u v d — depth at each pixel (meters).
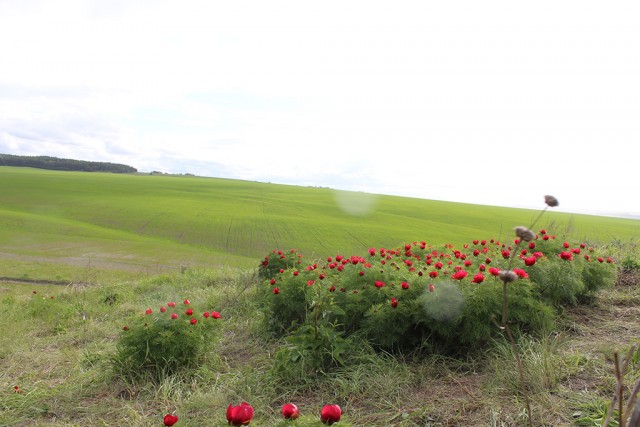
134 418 3.45
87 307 9.18
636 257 6.76
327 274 5.60
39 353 5.68
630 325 4.29
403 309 4.05
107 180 106.50
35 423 3.56
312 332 3.97
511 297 3.95
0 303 10.94
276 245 37.03
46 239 35.47
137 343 4.32
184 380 4.15
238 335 5.47
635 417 1.05
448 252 6.80
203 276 11.80
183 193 84.25
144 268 23.84
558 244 5.72
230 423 1.84
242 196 85.88
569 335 4.17
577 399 2.94
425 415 3.06
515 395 3.14
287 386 3.76
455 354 4.06
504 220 61.84
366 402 3.38
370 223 53.12
